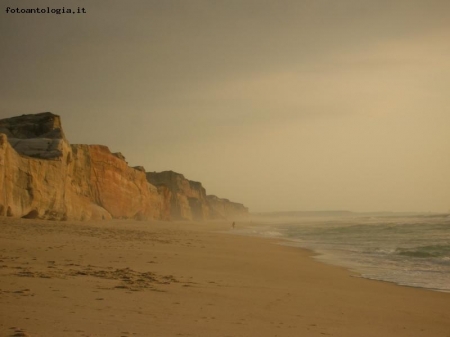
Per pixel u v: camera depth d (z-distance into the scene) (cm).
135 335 566
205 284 1172
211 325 691
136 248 2147
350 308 1012
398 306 1094
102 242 2317
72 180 4953
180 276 1291
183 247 2514
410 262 2195
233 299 973
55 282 961
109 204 6644
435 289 1395
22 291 820
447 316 1004
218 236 4366
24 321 587
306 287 1312
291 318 829
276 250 2844
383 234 4803
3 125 4894
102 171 6606
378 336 748
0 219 3194
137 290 962
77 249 1819
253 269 1698
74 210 4825
